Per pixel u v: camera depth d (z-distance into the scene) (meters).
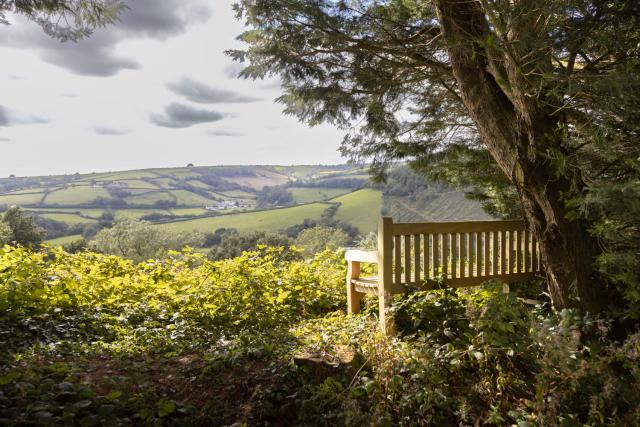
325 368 4.16
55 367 4.00
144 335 5.30
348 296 6.11
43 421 3.02
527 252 5.82
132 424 3.38
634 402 3.13
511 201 6.68
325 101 6.79
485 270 5.66
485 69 4.77
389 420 3.46
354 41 5.91
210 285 6.85
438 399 3.56
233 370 4.38
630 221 3.89
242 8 5.68
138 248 42.78
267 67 6.27
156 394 3.88
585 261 4.50
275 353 4.75
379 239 5.16
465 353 3.97
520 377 3.80
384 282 5.10
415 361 3.82
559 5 3.71
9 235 36.59
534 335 3.71
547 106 4.42
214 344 5.19
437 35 5.54
